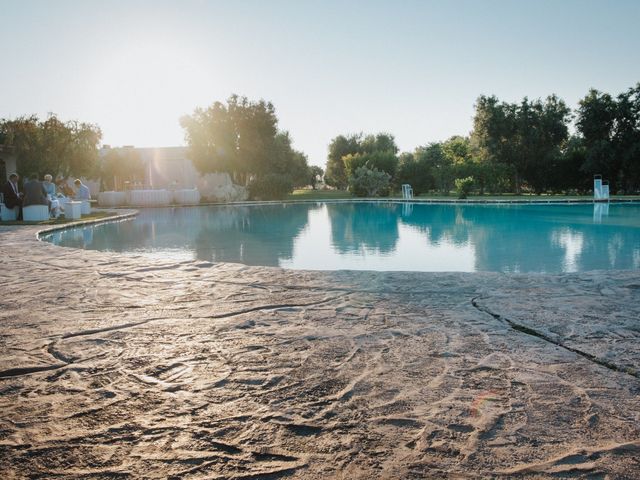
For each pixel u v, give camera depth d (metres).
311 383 2.30
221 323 3.34
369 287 4.41
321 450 1.73
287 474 1.59
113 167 31.58
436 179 33.66
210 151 32.41
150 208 25.58
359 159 37.28
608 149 29.72
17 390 2.27
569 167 32.00
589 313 3.43
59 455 1.72
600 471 1.58
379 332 3.07
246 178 35.34
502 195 33.38
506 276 4.85
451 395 2.15
